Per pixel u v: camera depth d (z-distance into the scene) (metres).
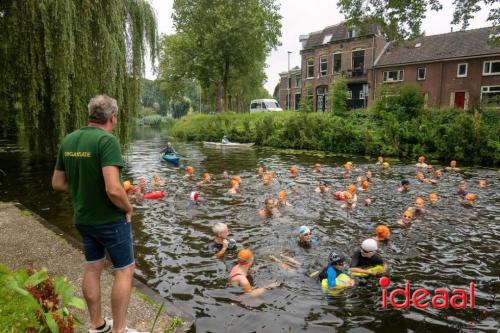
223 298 5.01
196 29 37.62
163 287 5.30
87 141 2.98
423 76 31.62
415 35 20.00
